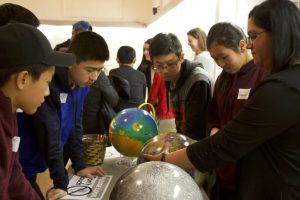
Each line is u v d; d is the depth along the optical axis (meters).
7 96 0.85
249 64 1.37
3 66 0.83
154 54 1.68
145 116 1.57
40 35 0.90
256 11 0.97
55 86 1.34
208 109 1.59
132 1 6.18
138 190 0.83
